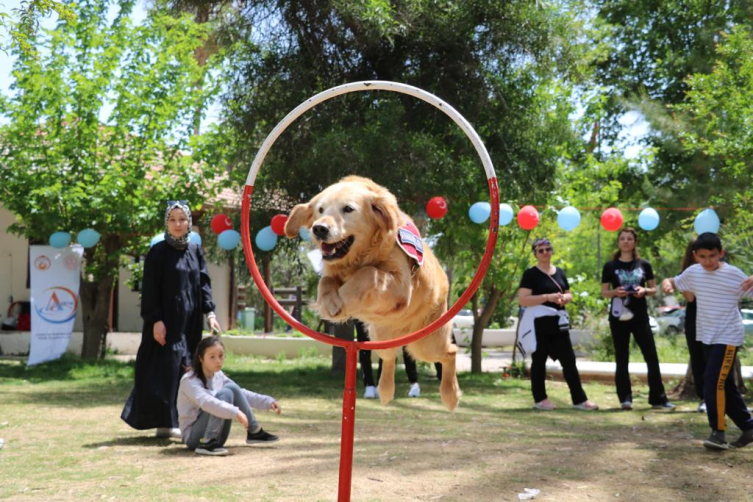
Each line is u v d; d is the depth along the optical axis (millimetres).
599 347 15219
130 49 11977
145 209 11562
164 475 4691
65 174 11891
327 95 3490
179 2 12289
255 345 16391
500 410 7973
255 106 10867
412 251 3451
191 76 12102
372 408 8055
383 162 9883
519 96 11641
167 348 5895
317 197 3557
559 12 11805
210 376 5609
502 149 11156
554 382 10805
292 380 10898
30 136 11758
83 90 11617
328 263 3432
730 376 5645
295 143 10586
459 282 12602
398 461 5062
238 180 11445
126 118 11914
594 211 13766
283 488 4348
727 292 5664
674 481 4559
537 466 4922
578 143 13070
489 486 4395
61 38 11625
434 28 10742
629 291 7898
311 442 5867
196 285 6117
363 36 10430
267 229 9266
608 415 7543
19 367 11836
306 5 10562
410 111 11047
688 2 20906
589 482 4512
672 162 19781
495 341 21359
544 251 8156
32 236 12227
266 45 11445
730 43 11117
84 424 6734
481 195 10883
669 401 8586
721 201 10820
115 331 17266
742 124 9773
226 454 5348
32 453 5375
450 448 5543
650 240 17625
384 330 4008
